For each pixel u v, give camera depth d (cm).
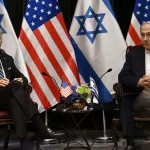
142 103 800
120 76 834
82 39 1060
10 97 779
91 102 855
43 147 922
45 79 1037
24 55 1039
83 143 976
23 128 765
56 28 1054
